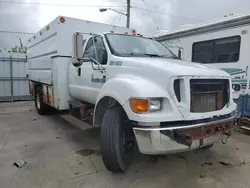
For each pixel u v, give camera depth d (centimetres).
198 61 698
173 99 269
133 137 318
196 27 693
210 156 392
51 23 533
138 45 413
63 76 513
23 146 433
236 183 301
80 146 434
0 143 450
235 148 432
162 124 264
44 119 675
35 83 745
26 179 304
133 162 362
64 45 507
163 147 261
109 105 340
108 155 302
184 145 270
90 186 289
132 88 277
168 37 791
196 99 287
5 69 1093
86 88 430
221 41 632
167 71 277
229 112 321
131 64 323
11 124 611
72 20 514
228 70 617
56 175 316
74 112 498
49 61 561
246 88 572
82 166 345
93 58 412
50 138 485
